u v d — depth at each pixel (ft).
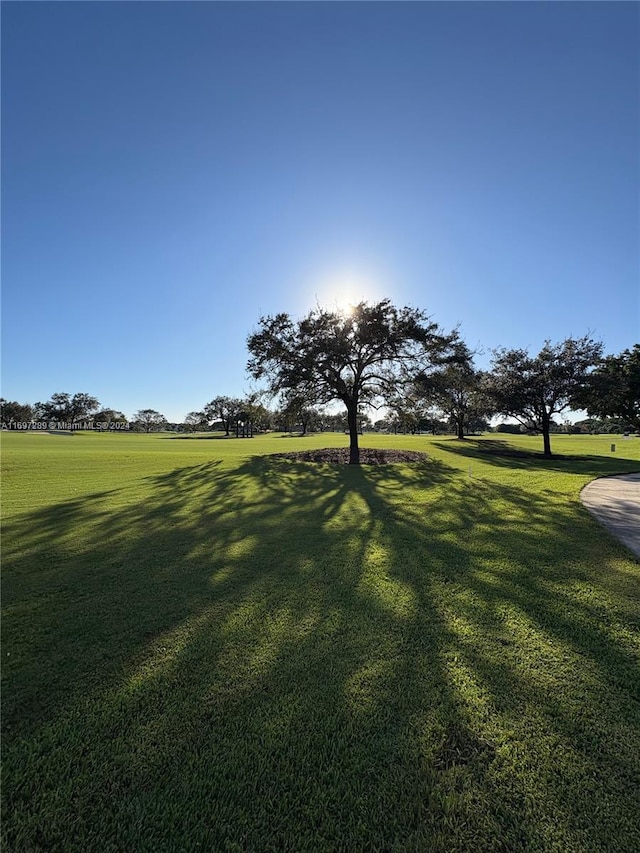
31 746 7.07
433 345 65.00
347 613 11.88
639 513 24.75
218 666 9.36
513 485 36.76
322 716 7.72
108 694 8.43
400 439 146.51
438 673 9.00
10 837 5.61
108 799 6.13
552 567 15.44
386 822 5.75
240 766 6.64
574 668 9.19
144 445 110.22
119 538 19.94
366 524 22.49
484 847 5.40
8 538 19.95
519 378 70.13
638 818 5.69
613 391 63.82
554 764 6.61
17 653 9.97
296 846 5.45
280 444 119.34
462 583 13.98
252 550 17.92
